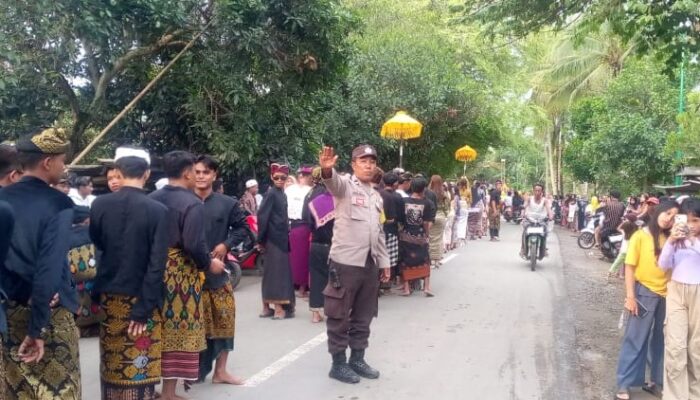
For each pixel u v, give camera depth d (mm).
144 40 10539
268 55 11055
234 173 12609
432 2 22297
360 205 5668
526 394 5523
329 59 11781
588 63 27188
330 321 5746
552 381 5891
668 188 13281
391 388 5570
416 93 20031
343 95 17891
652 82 20562
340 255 5648
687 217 4980
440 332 7605
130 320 4180
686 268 4977
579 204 26062
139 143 12219
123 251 4219
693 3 8023
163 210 4285
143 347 4332
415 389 5566
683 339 4965
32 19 8641
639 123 19938
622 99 21453
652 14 8289
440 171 26188
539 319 8453
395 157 22547
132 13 9828
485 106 22328
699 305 4922
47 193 3709
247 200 11102
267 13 11000
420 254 9789
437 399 5332
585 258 16547
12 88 9312
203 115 11188
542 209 13508
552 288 11008
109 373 4309
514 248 17266
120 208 4230
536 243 13070
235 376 5816
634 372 5383
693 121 13359
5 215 3379
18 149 3707
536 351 6887
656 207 5367
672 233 5008
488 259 14750
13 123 9945
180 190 4801
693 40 8969
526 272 12836
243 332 7477
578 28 9297
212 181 5520
